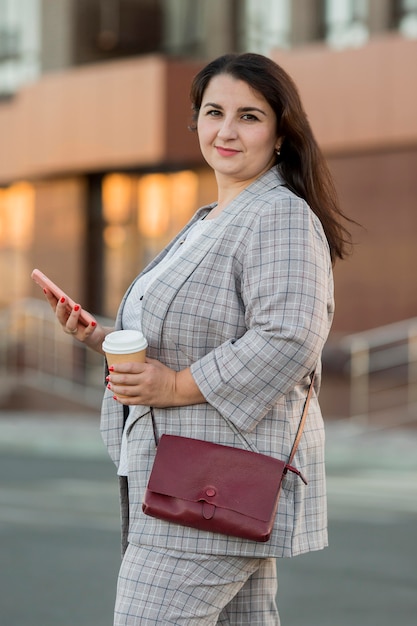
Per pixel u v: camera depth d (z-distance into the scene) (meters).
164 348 3.97
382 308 22.75
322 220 4.17
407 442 18.95
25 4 28.81
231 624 4.25
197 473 3.85
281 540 3.86
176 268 3.97
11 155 27.73
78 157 26.09
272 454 3.89
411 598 8.36
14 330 26.64
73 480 15.25
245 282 3.90
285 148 4.18
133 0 28.11
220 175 4.17
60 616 7.75
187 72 24.94
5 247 29.34
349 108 22.56
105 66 25.61
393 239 22.67
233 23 26.34
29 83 27.17
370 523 11.74
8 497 13.55
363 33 24.12
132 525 3.98
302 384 4.00
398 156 22.59
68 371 25.47
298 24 25.05
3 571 9.26
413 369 21.23
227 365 3.82
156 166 25.97
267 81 4.08
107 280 27.69
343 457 18.03
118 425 4.23
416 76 21.78
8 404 25.48
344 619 7.70
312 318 3.80
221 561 3.86
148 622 3.84
